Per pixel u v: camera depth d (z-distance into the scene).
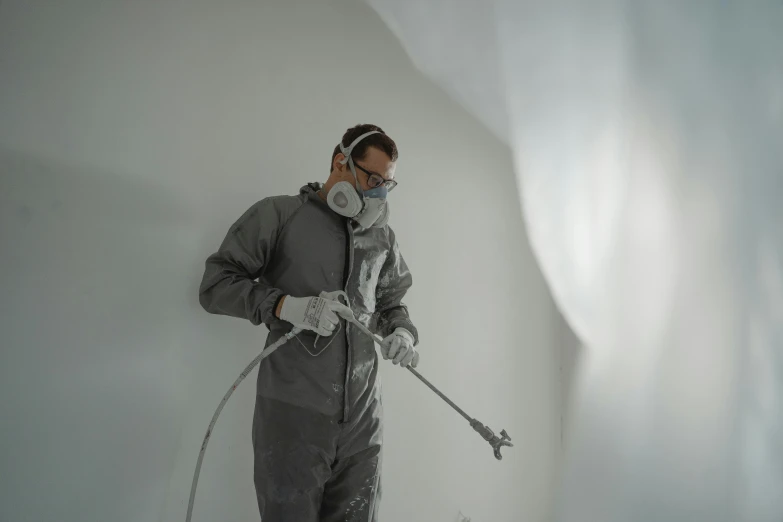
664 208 1.75
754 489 1.43
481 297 2.37
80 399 1.59
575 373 2.31
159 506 1.68
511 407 2.38
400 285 1.82
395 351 1.59
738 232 1.53
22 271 1.55
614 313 1.94
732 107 1.58
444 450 2.22
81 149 1.66
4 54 1.59
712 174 1.62
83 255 1.63
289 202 1.64
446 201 2.34
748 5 1.56
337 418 1.53
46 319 1.57
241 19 1.98
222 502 1.79
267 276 1.63
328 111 2.12
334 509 1.56
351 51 2.20
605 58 1.96
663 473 1.67
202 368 1.79
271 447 1.48
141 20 1.80
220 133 1.89
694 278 1.64
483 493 2.29
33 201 1.58
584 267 2.10
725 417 1.51
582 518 1.96
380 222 1.67
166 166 1.78
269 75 2.01
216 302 1.51
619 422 1.86
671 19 1.75
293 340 1.54
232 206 1.88
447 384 2.25
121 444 1.63
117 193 1.69
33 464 1.52
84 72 1.69
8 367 1.51
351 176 1.62
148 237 1.73
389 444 2.10
